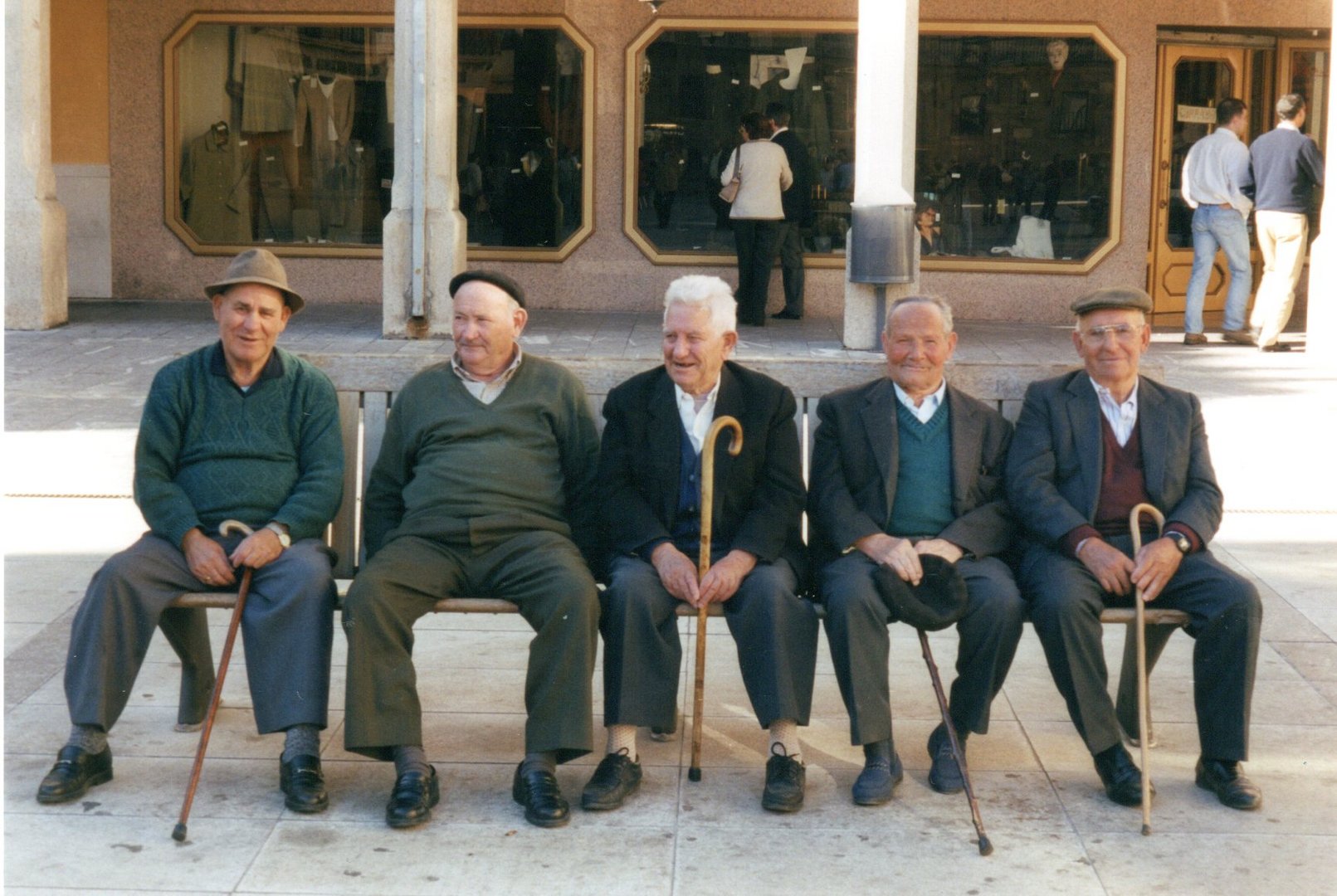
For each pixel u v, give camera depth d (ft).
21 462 25.58
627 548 14.06
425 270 38.63
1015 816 13.05
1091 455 14.52
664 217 46.83
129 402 31.01
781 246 44.16
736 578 13.57
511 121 46.62
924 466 14.49
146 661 16.76
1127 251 46.37
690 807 13.21
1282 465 26.17
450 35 37.78
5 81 39.99
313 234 47.57
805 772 13.97
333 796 13.33
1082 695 13.34
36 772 13.60
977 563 14.08
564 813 12.82
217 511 14.12
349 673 12.97
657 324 44.16
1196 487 14.42
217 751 14.29
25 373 34.22
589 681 13.12
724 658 17.33
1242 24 45.60
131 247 47.60
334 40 46.73
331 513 14.25
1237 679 13.28
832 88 46.01
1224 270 48.14
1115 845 12.49
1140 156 46.06
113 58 46.75
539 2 45.96
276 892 11.53
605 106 46.44
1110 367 14.48
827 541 14.44
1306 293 48.91
